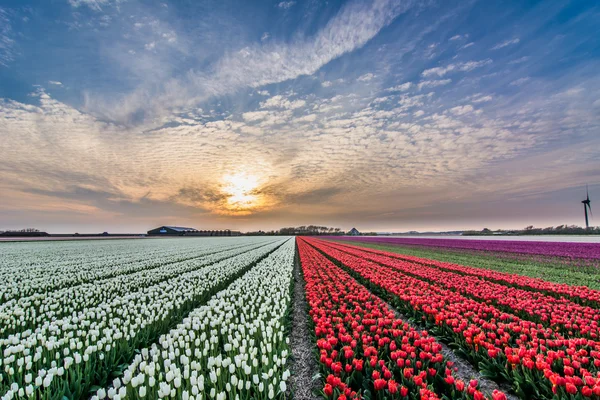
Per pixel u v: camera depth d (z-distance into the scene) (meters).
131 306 8.37
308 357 6.02
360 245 39.81
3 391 4.16
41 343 5.51
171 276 14.61
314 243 46.31
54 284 12.23
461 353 5.84
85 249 32.25
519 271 15.45
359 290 10.34
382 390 3.90
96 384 4.81
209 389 4.35
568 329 6.32
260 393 4.09
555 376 3.77
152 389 4.18
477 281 11.44
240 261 19.61
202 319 7.50
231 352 5.34
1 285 11.81
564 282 12.31
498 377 4.82
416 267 15.91
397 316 8.66
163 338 5.42
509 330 6.23
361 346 5.48
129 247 36.34
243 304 9.27
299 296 11.57
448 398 3.90
